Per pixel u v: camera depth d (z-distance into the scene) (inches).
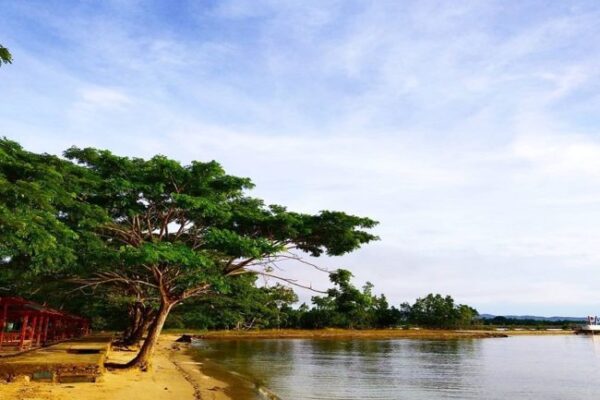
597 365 1795.0
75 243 746.2
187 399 718.5
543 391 1133.7
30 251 514.9
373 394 983.6
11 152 662.5
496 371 1523.1
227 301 1727.4
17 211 467.5
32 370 718.5
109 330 2918.3
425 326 5078.7
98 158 837.2
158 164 793.6
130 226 928.9
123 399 646.5
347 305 992.2
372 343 3053.6
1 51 329.1
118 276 968.3
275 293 3902.6
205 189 845.2
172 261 737.6
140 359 934.4
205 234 802.2
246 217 863.1
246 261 939.3
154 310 1566.2
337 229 900.6
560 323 7022.6
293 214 899.4
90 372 746.8
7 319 1283.2
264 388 956.6
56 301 1583.4
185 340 2674.7
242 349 2274.9
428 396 994.7
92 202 837.8
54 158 728.3
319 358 1843.0
